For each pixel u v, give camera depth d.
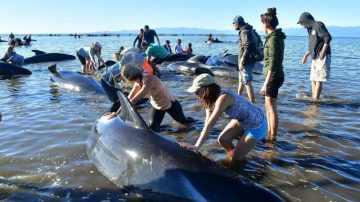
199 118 8.26
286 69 17.86
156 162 4.71
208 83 5.29
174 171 4.52
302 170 5.61
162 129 7.57
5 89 12.00
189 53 23.83
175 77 14.93
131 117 5.48
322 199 4.79
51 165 5.75
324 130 7.38
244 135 5.83
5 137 7.03
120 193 4.92
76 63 21.16
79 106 9.52
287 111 8.85
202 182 4.32
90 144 6.00
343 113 8.72
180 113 7.56
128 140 5.17
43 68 18.31
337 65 20.09
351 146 6.54
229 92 5.43
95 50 15.62
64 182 5.23
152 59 9.72
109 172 5.26
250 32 8.97
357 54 30.14
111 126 5.70
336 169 5.64
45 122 7.97
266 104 6.95
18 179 5.32
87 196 4.86
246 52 8.94
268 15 6.72
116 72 12.84
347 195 4.90
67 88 11.73
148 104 9.69
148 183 4.66
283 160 5.96
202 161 4.61
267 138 6.91
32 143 6.68
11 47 17.45
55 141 6.77
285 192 4.96
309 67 18.81
